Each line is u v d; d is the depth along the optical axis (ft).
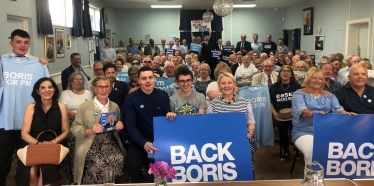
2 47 14.03
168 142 7.79
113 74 12.79
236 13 44.16
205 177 7.73
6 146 10.09
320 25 32.32
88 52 29.91
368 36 23.95
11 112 9.72
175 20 44.24
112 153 9.40
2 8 14.02
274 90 13.38
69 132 9.74
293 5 40.01
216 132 7.86
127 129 9.27
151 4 38.88
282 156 13.24
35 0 17.65
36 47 17.79
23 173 8.38
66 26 23.32
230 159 7.79
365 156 8.23
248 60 19.35
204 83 13.69
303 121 10.09
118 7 42.24
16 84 9.79
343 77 15.21
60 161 8.47
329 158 8.24
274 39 44.62
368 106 10.07
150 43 40.40
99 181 8.98
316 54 33.42
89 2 29.50
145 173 9.96
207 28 42.11
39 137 9.26
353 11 25.96
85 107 9.53
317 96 10.12
